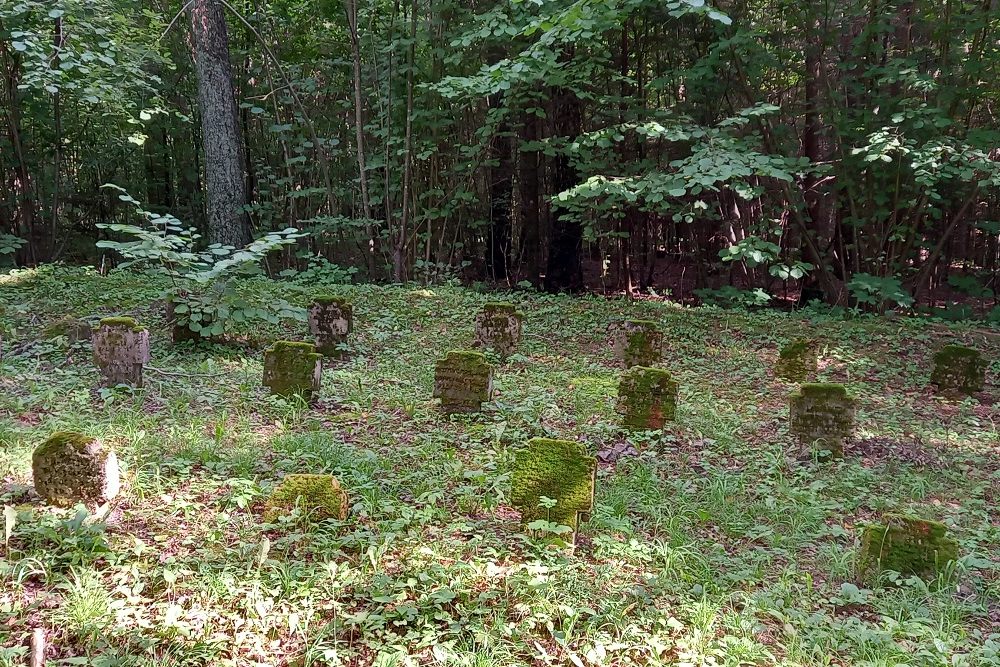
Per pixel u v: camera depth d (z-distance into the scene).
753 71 13.79
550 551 4.69
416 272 17.23
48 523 4.37
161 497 5.03
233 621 3.76
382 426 7.29
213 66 14.73
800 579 4.81
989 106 15.31
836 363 10.98
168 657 3.43
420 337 11.57
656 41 16.06
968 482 6.69
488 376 7.62
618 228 18.20
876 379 10.30
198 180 22.58
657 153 16.77
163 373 8.15
